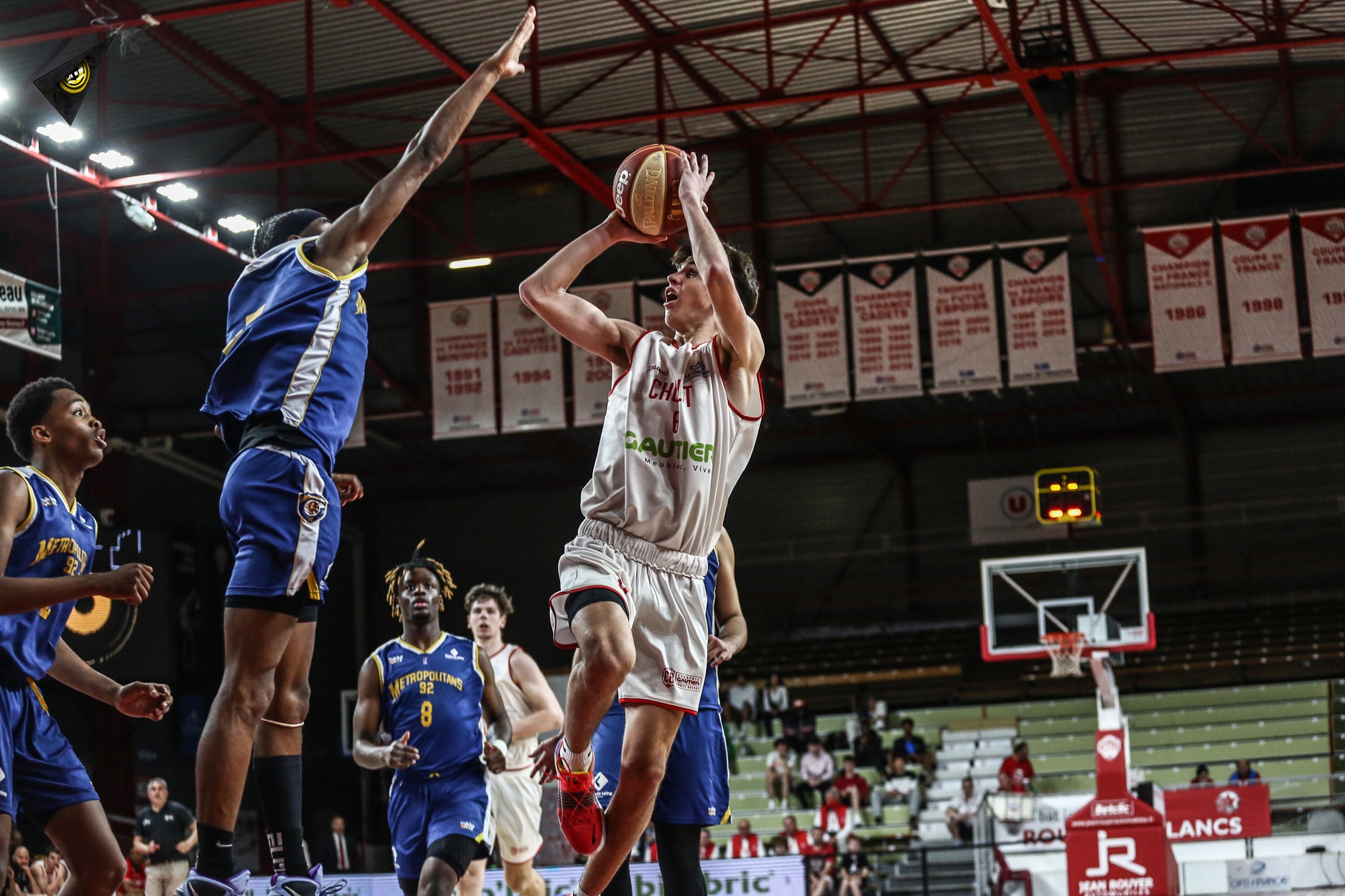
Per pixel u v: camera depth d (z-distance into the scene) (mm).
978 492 30234
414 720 7312
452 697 7395
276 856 4219
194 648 24984
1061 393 28359
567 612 4023
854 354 22688
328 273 4234
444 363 21562
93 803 4520
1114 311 23891
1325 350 19156
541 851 11977
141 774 23141
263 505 3990
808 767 23094
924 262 20688
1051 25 17453
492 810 8242
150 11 17766
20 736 4410
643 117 17594
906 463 31812
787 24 19469
